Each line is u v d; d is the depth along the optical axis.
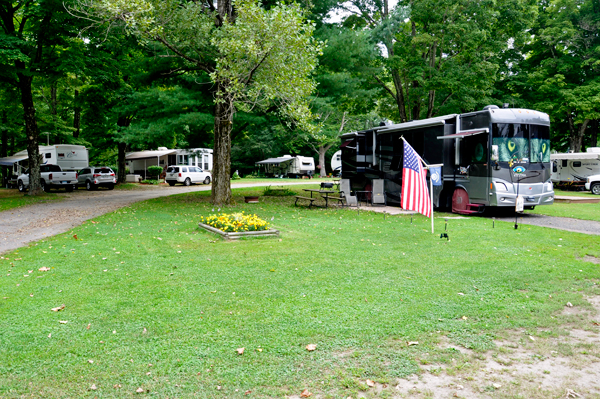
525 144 13.51
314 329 4.34
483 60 22.33
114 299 5.28
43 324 4.46
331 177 47.56
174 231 10.38
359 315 4.74
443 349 3.91
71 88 32.69
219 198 16.44
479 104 24.45
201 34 13.85
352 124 43.78
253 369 3.51
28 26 21.97
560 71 27.81
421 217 13.52
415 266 6.98
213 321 4.56
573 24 28.69
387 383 3.31
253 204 17.14
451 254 7.88
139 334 4.22
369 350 3.87
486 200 13.44
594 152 26.64
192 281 6.09
